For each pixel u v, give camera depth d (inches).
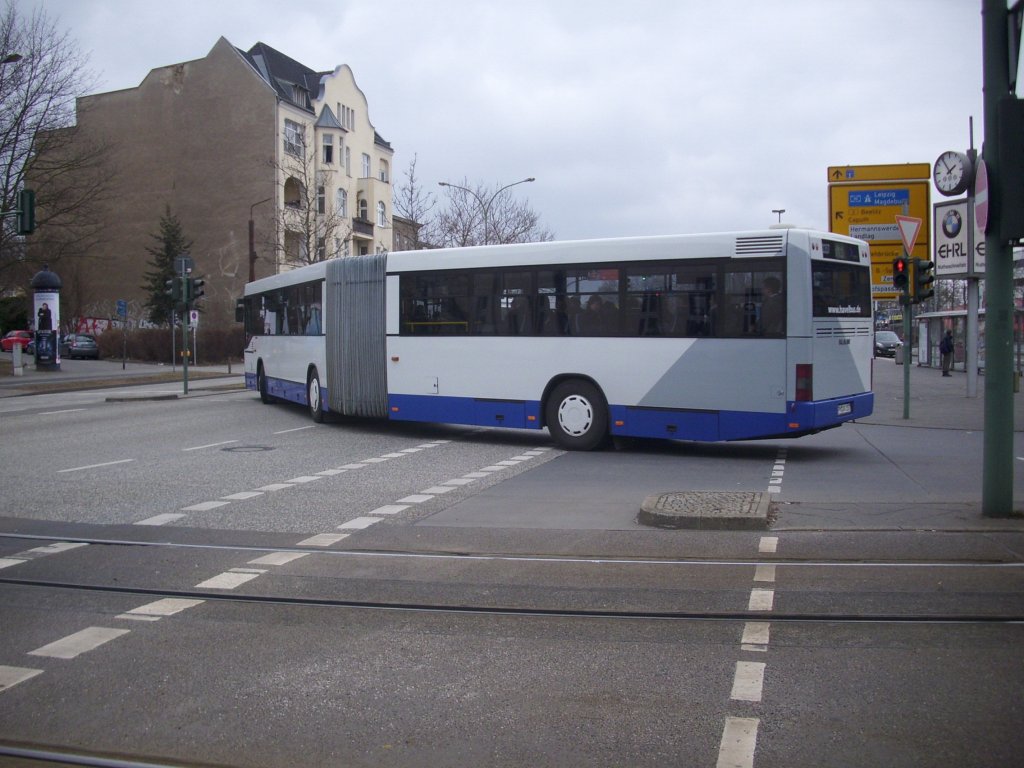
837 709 181.2
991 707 180.5
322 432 717.9
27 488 457.4
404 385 657.0
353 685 199.0
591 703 187.0
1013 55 311.1
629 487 448.5
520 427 600.4
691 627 234.8
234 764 163.2
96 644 227.8
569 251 579.2
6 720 183.3
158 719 182.5
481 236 1759.4
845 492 422.3
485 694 192.7
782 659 210.2
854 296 544.7
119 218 2452.0
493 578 283.9
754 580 275.3
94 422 809.5
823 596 257.6
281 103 2316.7
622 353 560.7
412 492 440.1
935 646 216.8
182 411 919.7
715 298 531.5
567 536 337.4
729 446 619.5
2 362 1957.4
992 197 318.0
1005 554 294.8
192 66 2364.7
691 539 327.6
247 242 2320.4
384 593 269.6
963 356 1617.9
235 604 260.7
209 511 395.2
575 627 236.5
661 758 161.9
